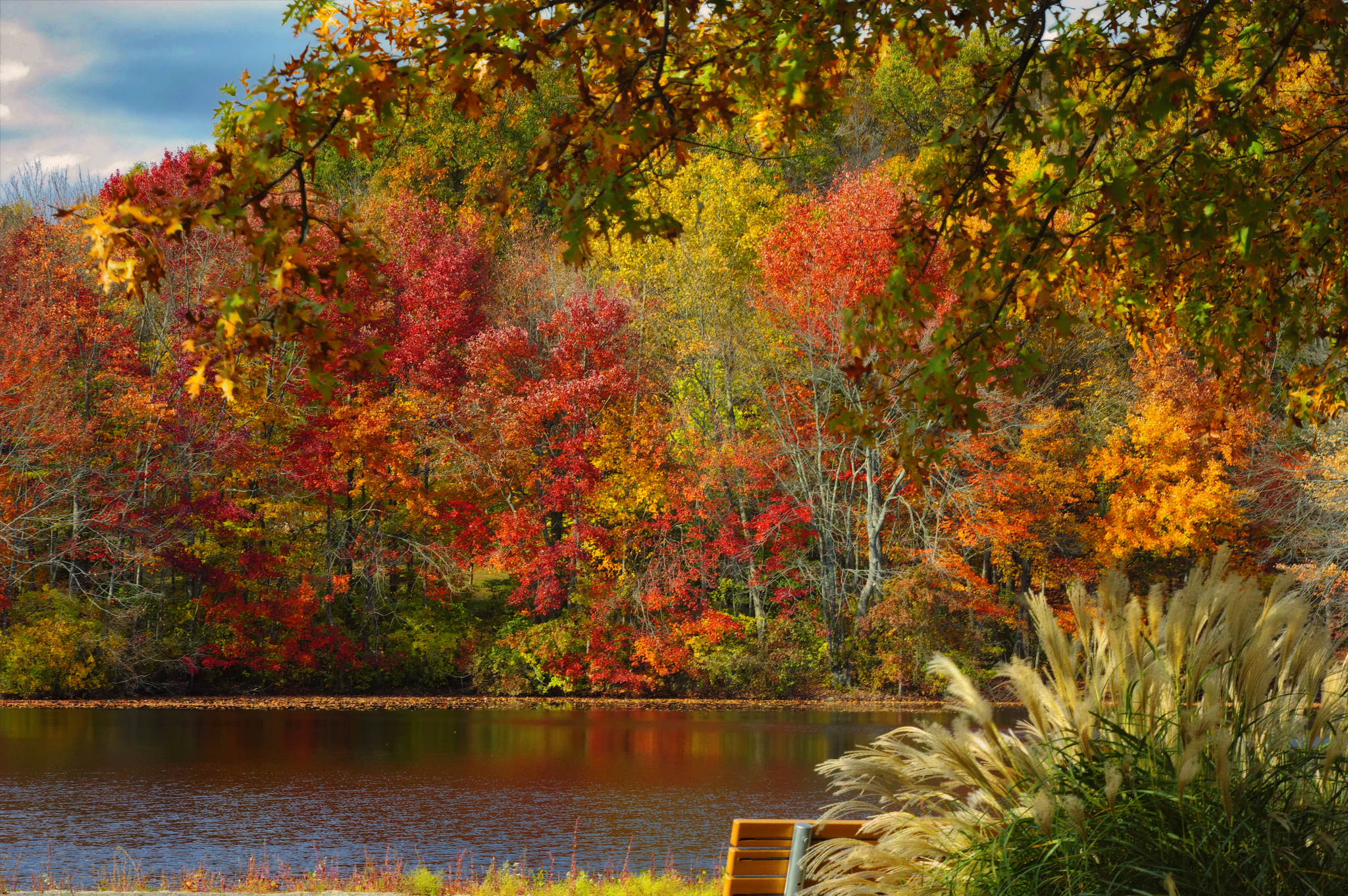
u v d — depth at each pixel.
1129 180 4.83
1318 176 6.45
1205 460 35.66
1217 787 4.52
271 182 3.70
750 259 42.25
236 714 30.20
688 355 40.72
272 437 38.12
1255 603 4.89
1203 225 4.95
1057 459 38.34
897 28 4.71
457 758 21.81
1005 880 4.52
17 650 32.38
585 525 38.62
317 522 38.06
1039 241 4.94
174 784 18.05
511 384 39.47
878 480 36.81
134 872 11.59
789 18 4.24
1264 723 4.80
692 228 41.62
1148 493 35.91
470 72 4.01
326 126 3.82
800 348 35.94
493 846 13.32
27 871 11.59
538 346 42.12
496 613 40.78
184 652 35.09
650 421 39.06
